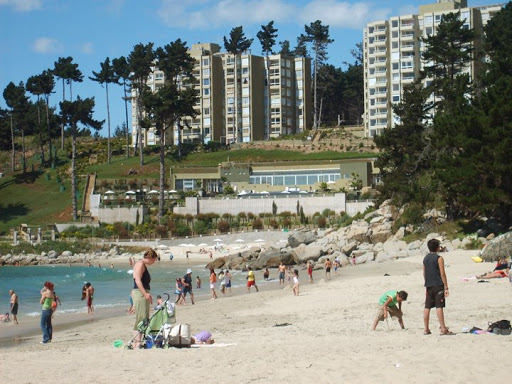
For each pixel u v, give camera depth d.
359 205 124.88
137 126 179.38
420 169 88.62
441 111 93.31
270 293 46.00
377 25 168.75
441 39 114.56
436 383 13.23
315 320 28.69
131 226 128.62
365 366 14.70
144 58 168.38
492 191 64.56
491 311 26.02
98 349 19.94
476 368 14.15
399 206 84.00
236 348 18.47
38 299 57.00
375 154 152.50
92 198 138.38
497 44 107.44
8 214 146.12
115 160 171.88
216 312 35.97
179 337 19.09
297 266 78.50
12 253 115.81
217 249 114.81
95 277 82.75
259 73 191.75
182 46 161.88
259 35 194.50
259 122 191.25
